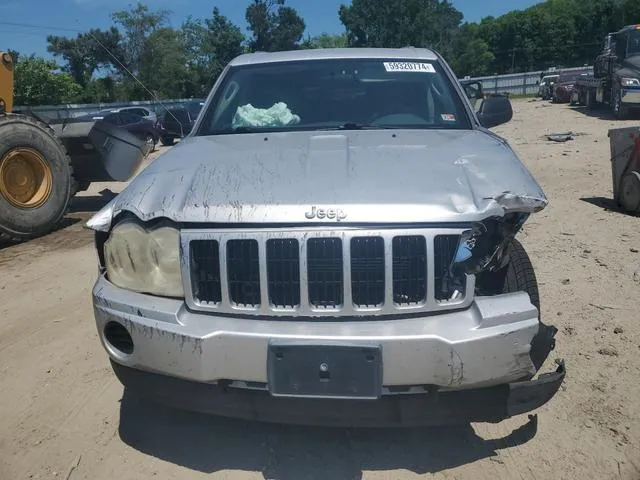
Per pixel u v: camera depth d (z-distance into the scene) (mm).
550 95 35219
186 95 39375
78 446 3182
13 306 5207
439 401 2586
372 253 2539
